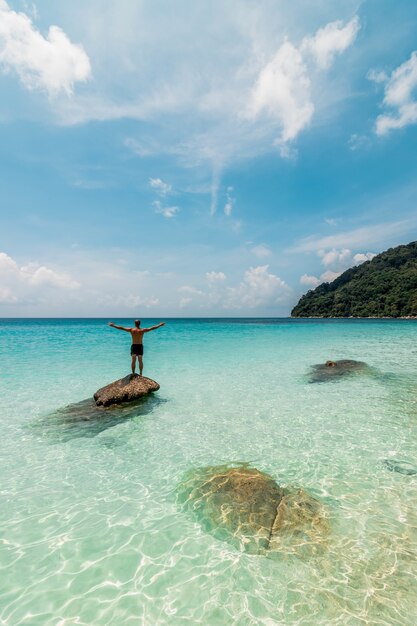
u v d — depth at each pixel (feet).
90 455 21.98
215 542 13.58
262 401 34.01
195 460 21.07
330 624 9.78
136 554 12.94
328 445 22.97
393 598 10.62
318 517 14.80
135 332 38.91
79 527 14.60
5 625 9.96
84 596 11.04
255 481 17.54
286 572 11.89
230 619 10.09
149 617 10.23
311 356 66.80
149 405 32.68
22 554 12.94
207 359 62.90
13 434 25.58
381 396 35.55
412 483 17.74
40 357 65.05
